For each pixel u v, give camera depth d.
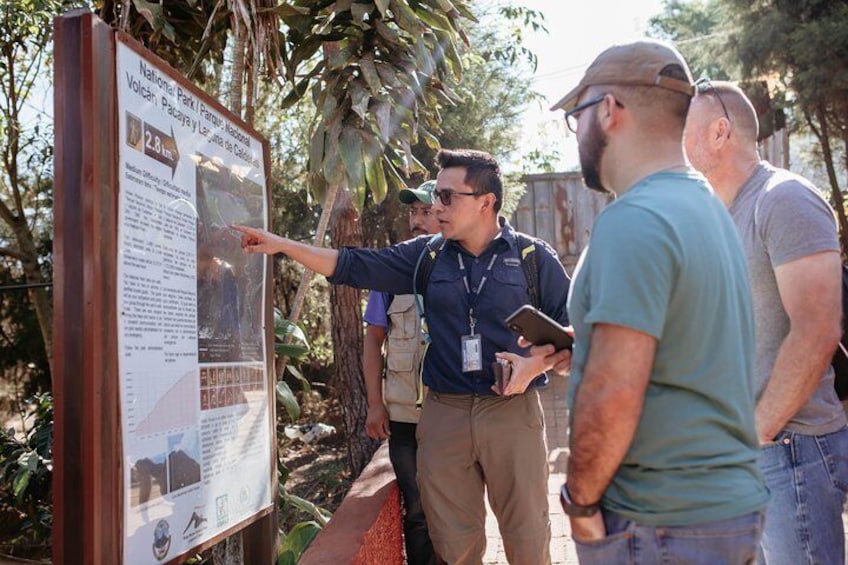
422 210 3.68
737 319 1.59
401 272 3.14
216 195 2.38
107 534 1.75
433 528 3.15
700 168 2.41
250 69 3.42
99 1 3.71
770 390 2.14
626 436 1.50
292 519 5.57
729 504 1.50
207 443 2.24
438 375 3.11
